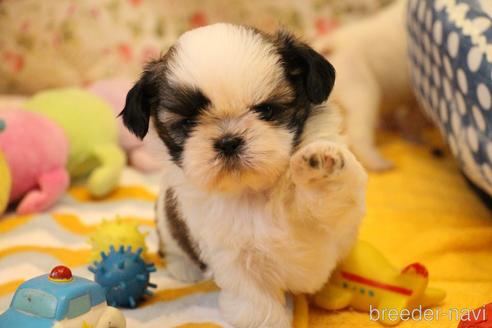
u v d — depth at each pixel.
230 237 0.47
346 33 0.99
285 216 0.46
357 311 0.51
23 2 1.07
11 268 0.59
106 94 0.91
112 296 0.51
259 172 0.45
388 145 0.98
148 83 0.50
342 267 0.52
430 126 1.04
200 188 0.47
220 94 0.45
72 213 0.72
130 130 0.50
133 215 0.72
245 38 0.47
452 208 0.70
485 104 0.53
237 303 0.48
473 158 0.58
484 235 0.60
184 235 0.54
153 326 0.49
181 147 0.48
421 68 0.69
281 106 0.46
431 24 0.61
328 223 0.46
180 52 0.47
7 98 1.05
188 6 1.17
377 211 0.70
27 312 0.42
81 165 0.82
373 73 0.95
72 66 1.05
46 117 0.78
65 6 1.05
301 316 0.50
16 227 0.68
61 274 0.43
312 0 1.17
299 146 0.47
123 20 1.07
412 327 0.48
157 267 0.60
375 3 1.16
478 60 0.54
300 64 0.48
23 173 0.73
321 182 0.43
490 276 0.55
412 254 0.59
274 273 0.48
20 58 1.07
